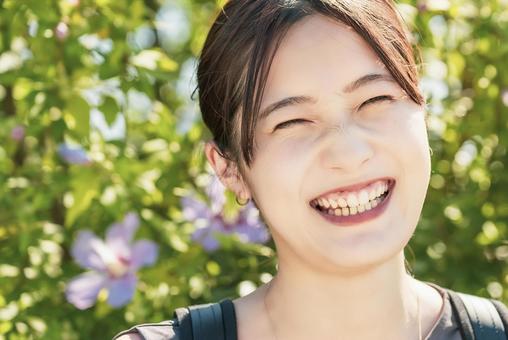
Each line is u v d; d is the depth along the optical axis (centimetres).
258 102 170
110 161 306
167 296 305
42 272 313
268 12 171
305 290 179
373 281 176
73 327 310
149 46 452
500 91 359
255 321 187
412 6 325
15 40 320
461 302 188
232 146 183
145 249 295
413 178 171
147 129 334
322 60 167
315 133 169
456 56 345
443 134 364
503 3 350
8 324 297
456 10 336
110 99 302
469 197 355
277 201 172
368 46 168
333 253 169
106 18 309
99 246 293
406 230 172
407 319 182
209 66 187
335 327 178
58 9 307
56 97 303
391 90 169
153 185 311
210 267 318
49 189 313
